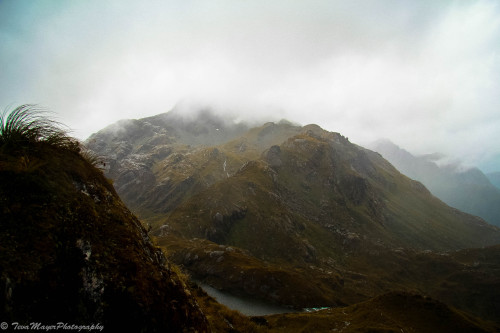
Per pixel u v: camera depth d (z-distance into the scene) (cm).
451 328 8994
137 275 659
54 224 576
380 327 8744
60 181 658
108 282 595
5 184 563
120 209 799
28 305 471
